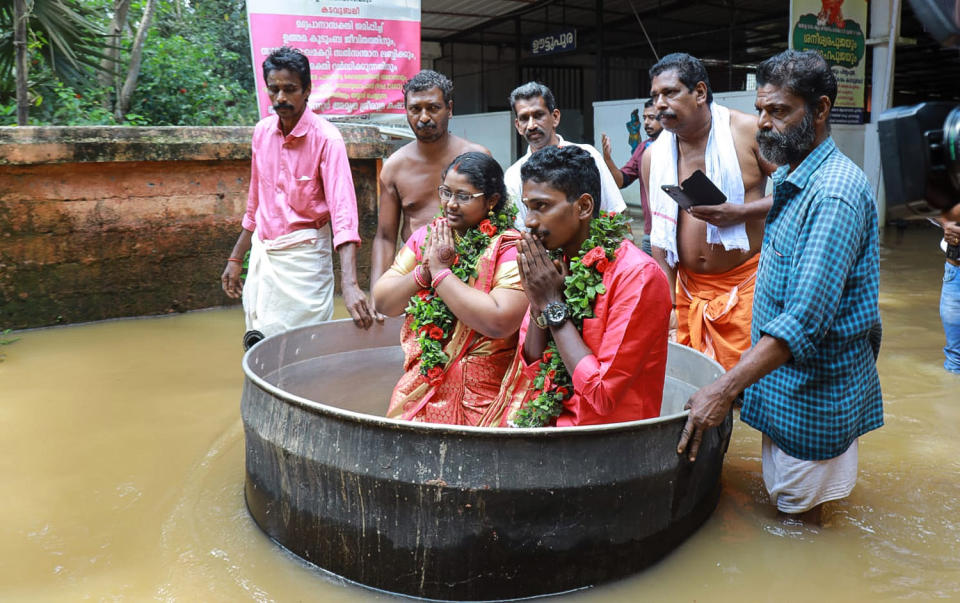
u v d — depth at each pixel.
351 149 6.63
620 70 20.66
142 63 8.82
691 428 2.51
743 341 3.73
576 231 2.52
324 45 6.94
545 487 2.29
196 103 9.00
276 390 2.62
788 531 2.79
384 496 2.35
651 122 5.48
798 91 2.54
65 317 5.84
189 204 6.22
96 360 4.93
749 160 3.74
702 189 3.45
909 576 2.50
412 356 3.07
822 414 2.67
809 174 2.63
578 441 2.31
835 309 2.51
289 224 4.18
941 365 4.78
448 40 18.20
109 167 5.86
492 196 2.86
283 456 2.57
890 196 1.72
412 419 2.97
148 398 4.22
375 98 7.23
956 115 1.59
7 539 2.72
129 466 3.35
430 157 4.04
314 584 2.45
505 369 2.99
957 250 4.41
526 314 2.83
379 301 3.11
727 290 3.80
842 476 2.78
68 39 7.20
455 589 2.34
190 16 12.14
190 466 3.35
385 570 2.39
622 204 4.36
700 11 16.61
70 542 2.70
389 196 4.16
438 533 2.32
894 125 1.68
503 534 2.30
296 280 4.21
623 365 2.39
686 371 3.50
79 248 5.82
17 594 2.37
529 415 2.66
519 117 4.25
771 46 19.91
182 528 2.80
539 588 2.36
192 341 5.42
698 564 2.56
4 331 5.59
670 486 2.52
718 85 20.64
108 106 8.48
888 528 2.81
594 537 2.38
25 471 3.29
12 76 7.62
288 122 4.06
